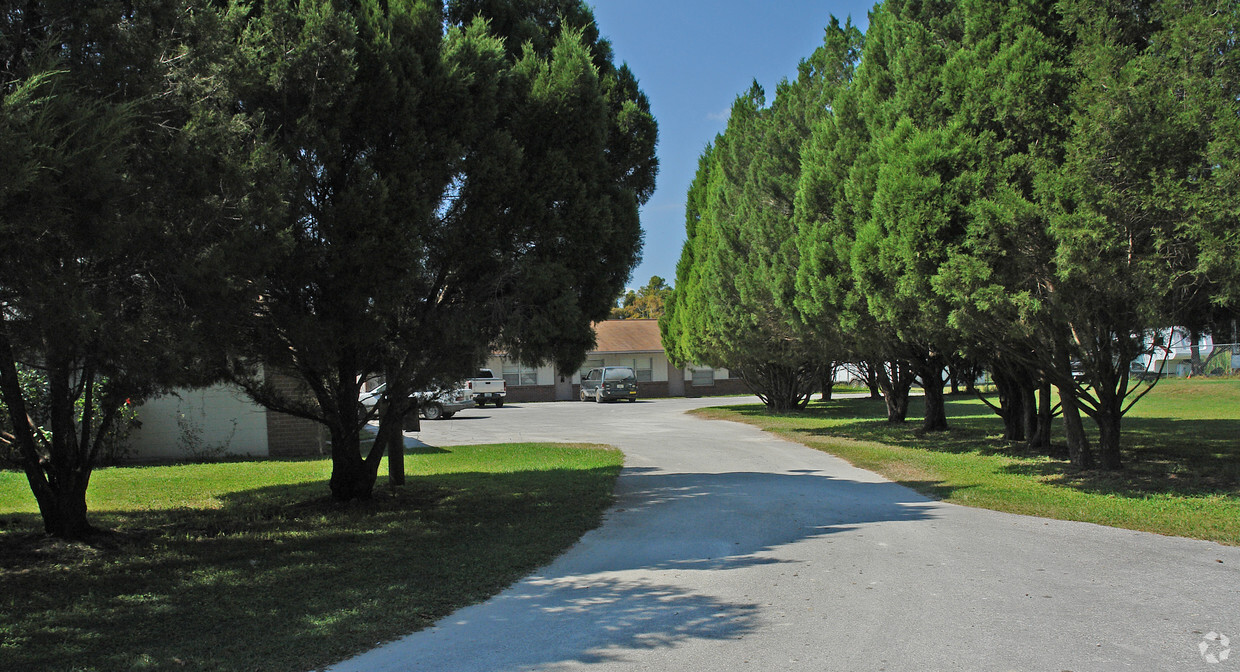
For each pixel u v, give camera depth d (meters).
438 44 9.23
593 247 9.92
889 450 15.42
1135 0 9.20
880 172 10.80
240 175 6.36
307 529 8.85
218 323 6.80
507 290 9.80
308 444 17.12
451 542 8.02
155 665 4.47
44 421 11.55
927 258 9.83
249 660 4.58
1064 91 9.24
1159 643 4.52
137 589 6.23
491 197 9.16
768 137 19.48
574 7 12.12
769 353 22.14
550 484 12.20
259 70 7.88
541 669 4.39
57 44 5.47
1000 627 4.88
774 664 4.35
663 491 11.39
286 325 8.42
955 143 9.86
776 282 16.61
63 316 4.81
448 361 9.26
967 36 10.47
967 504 9.59
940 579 6.09
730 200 23.44
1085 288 9.10
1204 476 10.48
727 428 22.58
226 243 6.17
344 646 4.81
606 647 4.74
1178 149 8.32
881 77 13.34
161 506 10.48
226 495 11.41
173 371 6.18
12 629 5.21
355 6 9.16
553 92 9.76
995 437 16.83
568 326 9.48
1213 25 8.08
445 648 4.79
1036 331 10.09
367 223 8.18
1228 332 12.89
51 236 4.94
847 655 4.46
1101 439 11.33
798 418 24.95
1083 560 6.59
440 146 8.80
